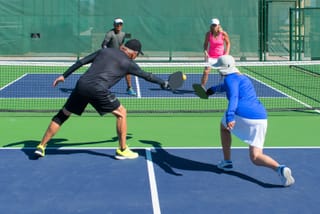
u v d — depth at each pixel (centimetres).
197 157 748
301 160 732
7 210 544
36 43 2245
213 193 596
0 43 2238
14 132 922
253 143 616
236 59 2277
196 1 2248
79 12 2236
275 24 2288
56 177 652
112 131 930
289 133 917
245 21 2266
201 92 679
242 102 616
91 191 602
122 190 605
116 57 709
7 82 1645
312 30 2125
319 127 973
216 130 943
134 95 1383
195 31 2255
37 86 1558
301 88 1521
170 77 705
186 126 980
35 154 734
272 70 1998
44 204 561
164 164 711
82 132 920
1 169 684
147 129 952
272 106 1220
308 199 579
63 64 1162
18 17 2231
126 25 2245
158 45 2253
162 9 2244
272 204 563
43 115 1094
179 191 602
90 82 698
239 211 543
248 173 669
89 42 2247
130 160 730
